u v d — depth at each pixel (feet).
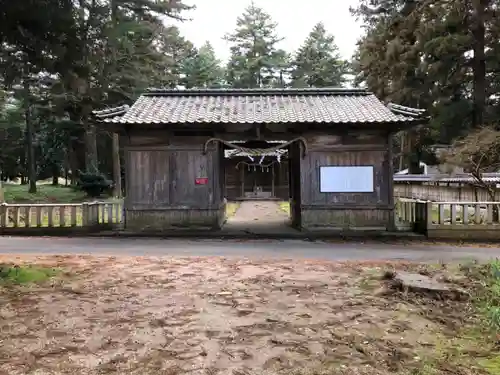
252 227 48.73
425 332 14.80
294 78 151.84
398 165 147.54
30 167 100.53
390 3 79.56
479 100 69.87
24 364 12.09
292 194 52.39
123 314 16.38
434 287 18.81
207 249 34.37
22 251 33.04
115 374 11.58
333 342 13.79
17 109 117.91
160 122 42.11
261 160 96.78
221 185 49.75
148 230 44.60
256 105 48.03
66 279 21.75
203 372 11.75
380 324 15.49
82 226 43.75
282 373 11.69
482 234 40.22
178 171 45.09
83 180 92.79
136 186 45.14
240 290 19.76
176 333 14.52
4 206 43.70
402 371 11.79
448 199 67.56
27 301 17.80
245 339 14.02
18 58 23.00
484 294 18.42
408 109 43.45
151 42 86.53
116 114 43.80
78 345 13.46
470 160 45.44
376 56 79.66
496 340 14.08
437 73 69.87
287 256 30.83
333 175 44.42
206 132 45.14
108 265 25.77
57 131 114.93
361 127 44.01
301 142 44.68
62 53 22.29
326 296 18.83
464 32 65.00
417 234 42.01
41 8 20.39
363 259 29.58
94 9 23.80
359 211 44.19
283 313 16.58
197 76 139.33
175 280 21.74
